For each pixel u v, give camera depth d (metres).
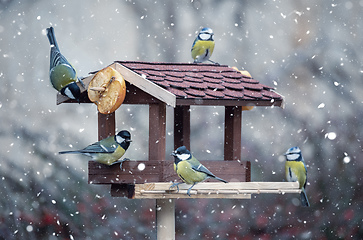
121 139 8.21
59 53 9.05
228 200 14.60
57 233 13.47
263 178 14.80
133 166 8.26
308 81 15.69
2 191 13.55
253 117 15.39
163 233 8.76
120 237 13.59
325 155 14.83
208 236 14.12
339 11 16.83
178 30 17.23
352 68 15.77
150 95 8.30
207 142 15.30
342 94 15.42
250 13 17.19
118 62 8.52
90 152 8.14
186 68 9.28
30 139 14.40
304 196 10.88
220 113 15.61
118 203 14.10
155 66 8.93
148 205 14.25
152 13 17.41
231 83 9.03
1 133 14.59
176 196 8.06
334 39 16.28
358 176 14.62
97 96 8.23
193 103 8.01
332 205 14.38
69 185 13.95
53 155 14.23
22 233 13.29
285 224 14.27
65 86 8.86
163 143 8.41
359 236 14.04
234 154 8.95
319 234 14.10
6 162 13.87
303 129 15.12
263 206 14.51
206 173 8.04
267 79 15.88
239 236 14.10
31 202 13.61
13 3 17.31
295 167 10.73
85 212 13.81
